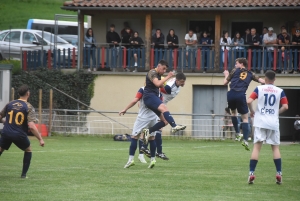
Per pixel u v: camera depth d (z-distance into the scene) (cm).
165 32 6038
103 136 5466
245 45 5456
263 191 2183
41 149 4019
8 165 2919
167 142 4966
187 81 5572
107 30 6128
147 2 5722
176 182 2380
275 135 2291
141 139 3072
